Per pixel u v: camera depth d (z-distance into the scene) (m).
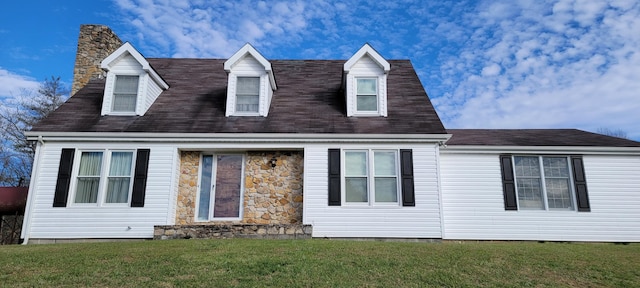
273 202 11.37
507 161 12.24
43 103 26.59
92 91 13.39
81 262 6.66
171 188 11.02
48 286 5.31
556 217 11.80
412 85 14.14
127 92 12.22
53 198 10.78
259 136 11.27
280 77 14.79
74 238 10.60
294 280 5.68
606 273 6.63
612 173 12.04
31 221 10.62
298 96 13.48
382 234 10.84
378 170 11.34
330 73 15.18
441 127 11.61
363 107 12.52
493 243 10.68
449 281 5.84
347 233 10.84
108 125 11.45
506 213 11.88
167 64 15.54
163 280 5.61
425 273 6.22
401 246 8.66
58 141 11.16
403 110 12.57
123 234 10.68
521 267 6.82
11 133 25.69
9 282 5.47
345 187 11.22
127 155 11.28
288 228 10.16
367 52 12.73
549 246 9.86
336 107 12.82
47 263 6.59
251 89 12.60
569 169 12.10
